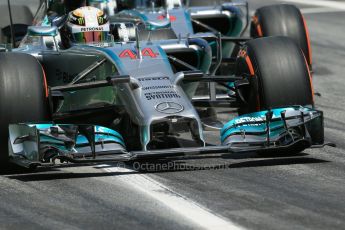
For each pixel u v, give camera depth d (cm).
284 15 4312
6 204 2534
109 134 2866
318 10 7575
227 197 2550
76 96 3350
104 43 3325
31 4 4831
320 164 2964
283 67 3044
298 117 2931
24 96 2883
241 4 4888
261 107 3050
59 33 3541
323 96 4434
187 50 3391
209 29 4706
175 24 4475
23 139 2830
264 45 3095
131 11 4619
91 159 2736
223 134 2994
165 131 2877
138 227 2294
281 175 2812
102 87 3177
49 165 2766
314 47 5931
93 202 2528
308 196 2556
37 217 2402
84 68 3269
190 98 3481
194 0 5212
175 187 2669
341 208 2431
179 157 3073
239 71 3181
